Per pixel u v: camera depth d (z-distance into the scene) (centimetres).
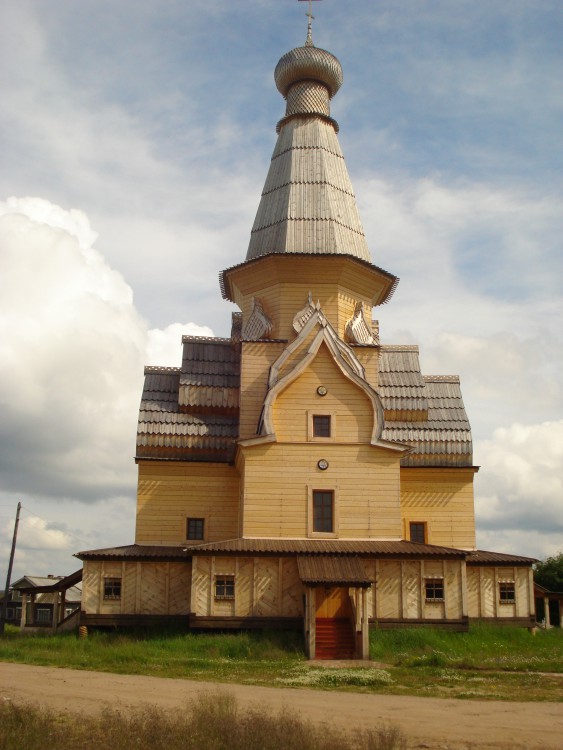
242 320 4466
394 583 3556
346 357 3994
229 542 3619
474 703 2155
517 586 3881
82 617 3694
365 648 3111
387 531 3722
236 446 3850
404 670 2792
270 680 2536
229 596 3500
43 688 2308
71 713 1933
